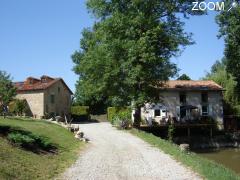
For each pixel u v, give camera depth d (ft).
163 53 141.49
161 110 188.55
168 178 53.98
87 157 74.13
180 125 177.58
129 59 131.85
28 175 48.85
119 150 86.84
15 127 83.35
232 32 161.58
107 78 138.21
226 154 144.46
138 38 136.05
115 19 134.10
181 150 79.71
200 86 194.70
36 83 211.82
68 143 90.33
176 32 140.77
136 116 149.79
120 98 146.00
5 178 44.21
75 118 227.40
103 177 54.65
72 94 236.84
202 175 54.65
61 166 60.95
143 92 139.95
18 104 192.85
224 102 210.38
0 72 142.10
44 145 71.36
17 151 59.77
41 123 120.78
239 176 52.42
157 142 98.53
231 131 186.19
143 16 133.18
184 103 191.11
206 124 181.06
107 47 137.49
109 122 212.02
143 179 53.67
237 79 176.35
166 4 139.33
